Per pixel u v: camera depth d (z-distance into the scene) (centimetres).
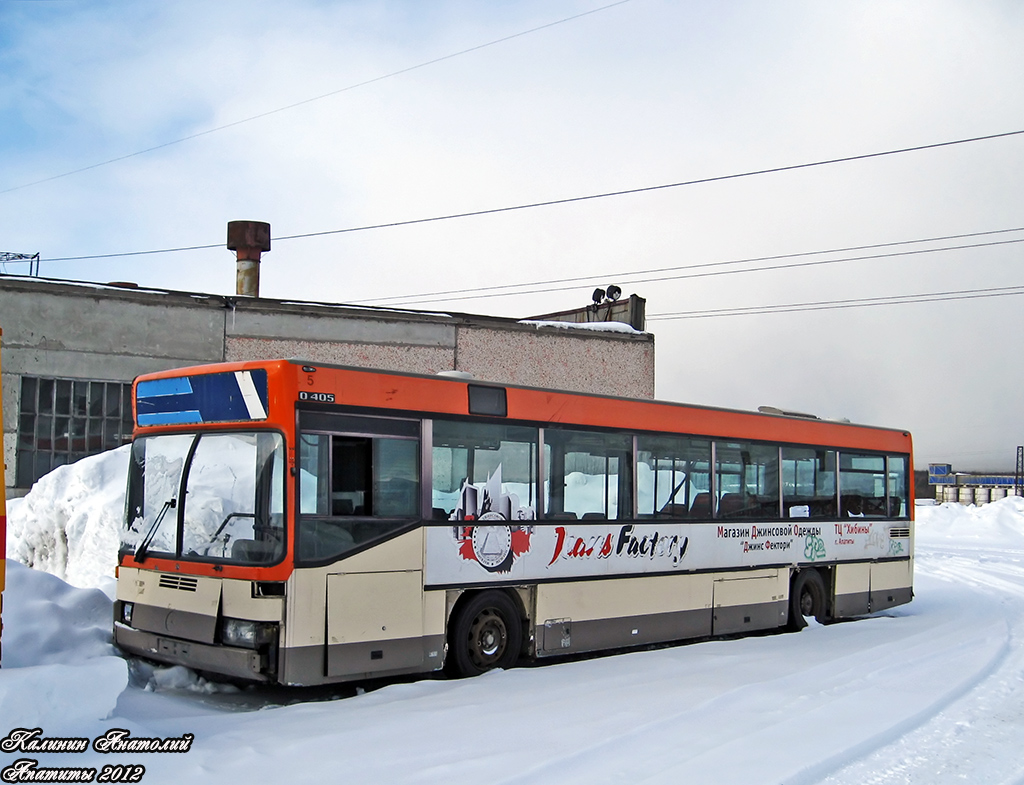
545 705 789
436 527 918
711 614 1224
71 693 635
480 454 972
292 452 813
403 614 882
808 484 1413
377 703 798
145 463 920
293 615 798
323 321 2028
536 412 1032
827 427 1456
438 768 598
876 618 1505
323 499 833
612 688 868
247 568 805
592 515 1081
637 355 2409
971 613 1543
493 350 2222
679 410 1206
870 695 851
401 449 901
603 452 1104
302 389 828
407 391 911
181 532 869
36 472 1778
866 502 1530
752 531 1298
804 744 678
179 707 784
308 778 579
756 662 1029
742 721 744
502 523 983
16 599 902
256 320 1970
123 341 1858
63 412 1805
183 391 892
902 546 1594
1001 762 661
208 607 825
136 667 891
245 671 791
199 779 573
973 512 4062
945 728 748
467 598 959
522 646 1015
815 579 1416
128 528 923
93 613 962
